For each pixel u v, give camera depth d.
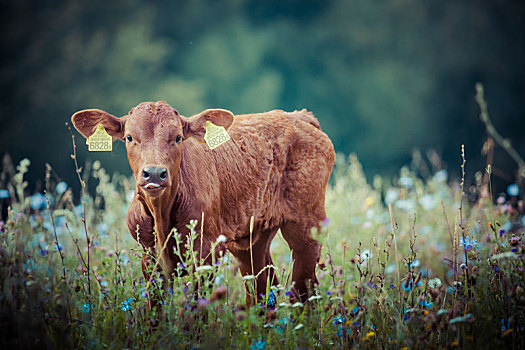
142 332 8.20
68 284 8.66
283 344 8.09
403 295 8.70
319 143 12.07
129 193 14.52
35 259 9.13
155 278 8.99
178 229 9.78
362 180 18.28
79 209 13.35
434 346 7.59
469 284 8.70
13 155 38.97
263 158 11.40
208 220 10.09
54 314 8.27
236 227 11.11
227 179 10.82
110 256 9.48
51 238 11.32
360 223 15.32
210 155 10.64
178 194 9.71
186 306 8.14
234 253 11.75
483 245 9.88
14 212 10.25
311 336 8.41
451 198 17.34
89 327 8.07
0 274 8.25
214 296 7.73
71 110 41.72
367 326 8.27
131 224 9.95
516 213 11.30
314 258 11.78
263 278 11.51
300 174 11.76
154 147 9.24
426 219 15.90
